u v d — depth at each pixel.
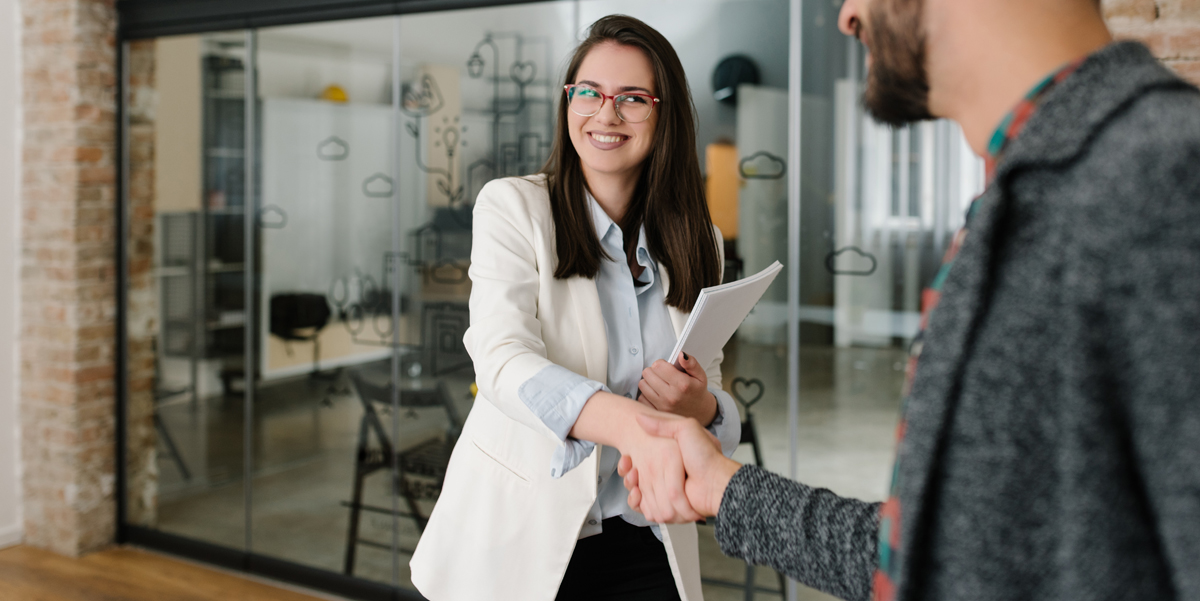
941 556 0.48
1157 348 0.41
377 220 3.10
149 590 3.16
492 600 1.27
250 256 3.31
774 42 2.56
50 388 3.45
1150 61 0.48
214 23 3.28
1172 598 0.43
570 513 1.23
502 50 2.87
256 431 3.34
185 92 3.37
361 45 3.07
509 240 1.23
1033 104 0.50
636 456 0.90
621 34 1.27
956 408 0.48
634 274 1.36
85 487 3.45
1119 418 0.43
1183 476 0.40
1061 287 0.45
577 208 1.28
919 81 0.56
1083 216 0.44
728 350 2.71
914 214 2.47
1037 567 0.45
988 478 0.46
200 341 3.42
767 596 2.67
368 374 3.14
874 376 2.54
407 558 3.09
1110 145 0.44
